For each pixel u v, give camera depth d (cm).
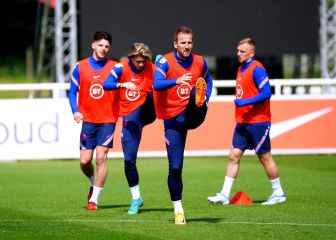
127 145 3425
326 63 7650
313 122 5894
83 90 3541
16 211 3531
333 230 3006
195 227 3061
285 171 5172
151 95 3438
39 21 9100
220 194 3756
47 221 3238
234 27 7750
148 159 5894
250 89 3703
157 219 3272
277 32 7762
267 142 3741
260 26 7762
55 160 5853
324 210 3525
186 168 5372
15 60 17588
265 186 4466
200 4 7731
